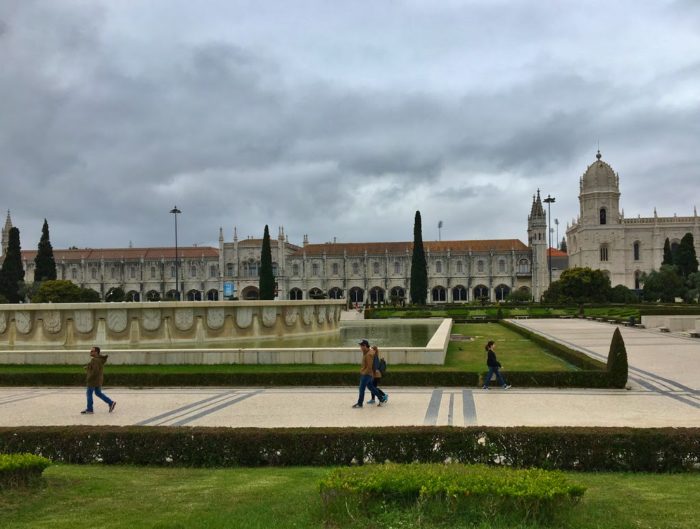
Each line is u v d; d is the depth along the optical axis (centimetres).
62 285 10050
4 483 993
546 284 14325
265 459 1244
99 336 3338
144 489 1027
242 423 1659
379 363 1934
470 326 6266
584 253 14662
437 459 1198
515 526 789
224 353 2712
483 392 2155
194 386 2366
